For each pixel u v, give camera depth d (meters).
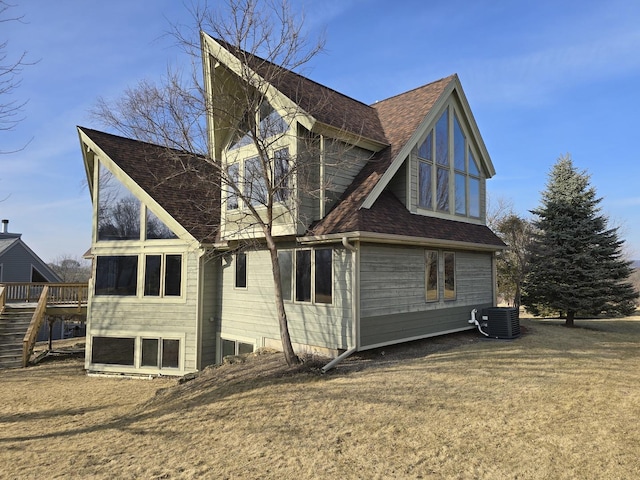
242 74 9.98
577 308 16.86
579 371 8.82
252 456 5.59
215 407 7.70
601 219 17.59
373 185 10.82
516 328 13.41
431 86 14.35
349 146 11.59
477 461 5.09
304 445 5.78
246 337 13.44
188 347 14.05
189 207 15.01
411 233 11.10
